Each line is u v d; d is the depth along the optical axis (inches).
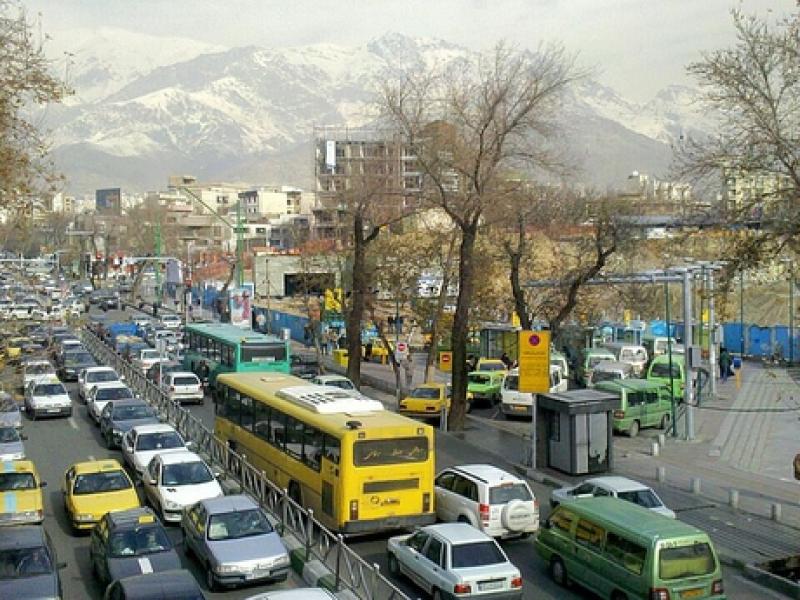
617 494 848.3
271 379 1140.5
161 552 697.0
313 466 871.1
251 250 5669.3
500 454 1275.8
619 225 1462.8
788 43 849.5
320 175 3902.6
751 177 880.3
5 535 693.9
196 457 951.6
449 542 668.7
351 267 2215.8
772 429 1478.8
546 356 1160.8
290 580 740.0
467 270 1434.5
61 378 1977.1
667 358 1743.4
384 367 2393.0
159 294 4530.0
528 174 1515.7
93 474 896.9
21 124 884.6
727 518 916.6
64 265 5728.3
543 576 754.2
